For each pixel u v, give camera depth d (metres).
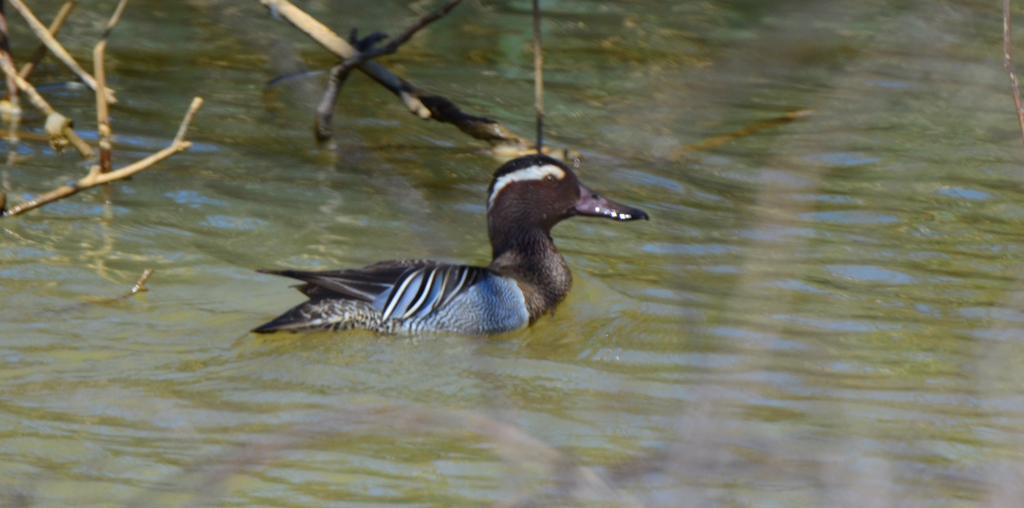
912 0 12.82
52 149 16.67
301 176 16.20
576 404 10.05
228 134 17.77
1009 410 9.45
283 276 11.78
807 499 7.20
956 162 17.08
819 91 19.70
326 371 10.73
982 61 17.88
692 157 17.55
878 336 11.35
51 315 11.50
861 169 16.80
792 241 12.89
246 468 8.57
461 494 8.29
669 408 9.94
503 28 24.88
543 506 7.71
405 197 8.44
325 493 8.30
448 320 11.98
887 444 8.27
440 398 10.27
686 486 6.19
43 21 23.25
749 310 10.93
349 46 17.19
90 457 8.76
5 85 19.25
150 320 11.58
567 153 17.52
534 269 13.12
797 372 10.00
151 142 17.20
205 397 9.99
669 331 11.98
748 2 26.81
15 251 13.05
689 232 14.21
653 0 27.23
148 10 24.55
